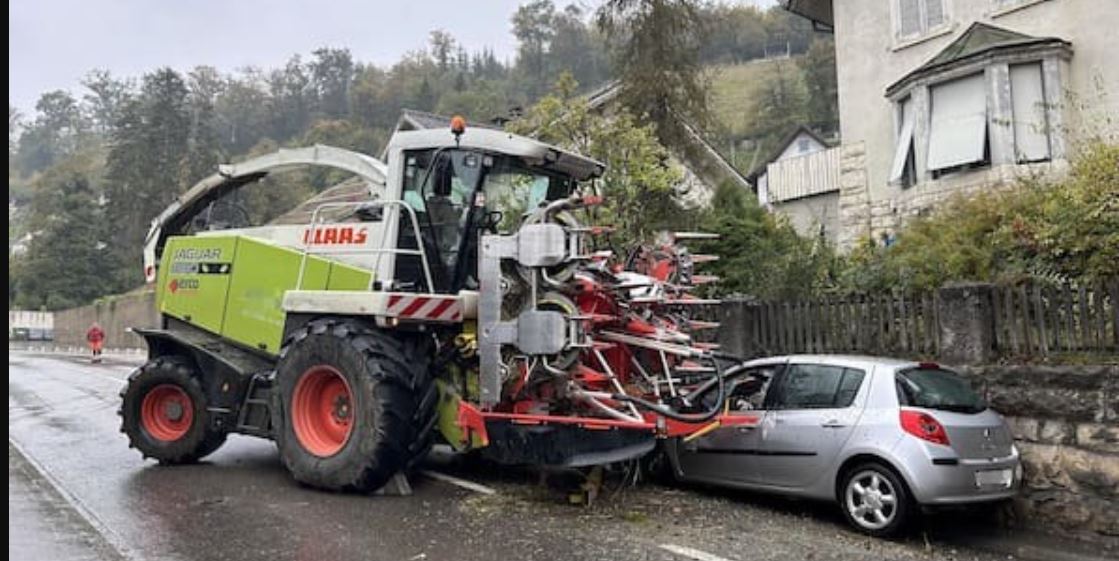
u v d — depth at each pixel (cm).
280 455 763
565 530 627
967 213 1046
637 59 1680
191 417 870
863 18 1834
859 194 1822
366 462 698
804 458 709
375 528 621
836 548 623
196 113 7600
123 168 6531
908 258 1016
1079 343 756
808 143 4597
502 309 702
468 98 7406
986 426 682
